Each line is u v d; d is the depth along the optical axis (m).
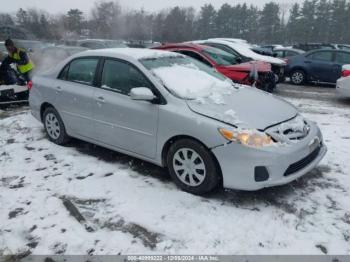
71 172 4.26
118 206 3.48
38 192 3.78
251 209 3.40
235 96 4.01
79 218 3.29
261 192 3.72
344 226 3.13
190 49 8.35
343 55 10.82
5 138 5.55
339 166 4.38
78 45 15.12
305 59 11.41
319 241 2.94
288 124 3.57
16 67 8.40
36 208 3.47
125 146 4.20
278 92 10.06
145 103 3.86
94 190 3.80
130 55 4.26
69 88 4.76
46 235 3.06
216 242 2.93
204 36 64.00
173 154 3.72
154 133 3.82
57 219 3.28
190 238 2.99
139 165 4.43
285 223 3.17
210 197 3.62
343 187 3.84
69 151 4.94
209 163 3.45
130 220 3.25
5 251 2.88
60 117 5.00
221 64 8.01
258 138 3.27
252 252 2.82
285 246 2.88
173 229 3.11
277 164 3.26
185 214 3.32
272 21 65.19
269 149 3.26
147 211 3.38
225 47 9.99
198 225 3.15
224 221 3.21
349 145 5.13
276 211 3.36
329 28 60.84
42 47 13.95
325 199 3.58
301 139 3.57
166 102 3.73
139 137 3.99
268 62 9.31
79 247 2.91
